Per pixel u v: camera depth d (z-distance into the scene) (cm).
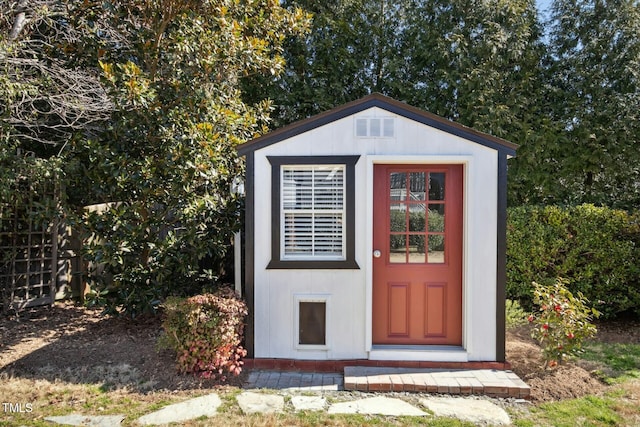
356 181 435
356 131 434
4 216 536
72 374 402
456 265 441
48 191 563
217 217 540
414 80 876
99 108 530
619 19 738
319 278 437
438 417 332
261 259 438
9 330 520
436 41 817
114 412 334
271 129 826
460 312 440
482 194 427
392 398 367
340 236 445
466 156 426
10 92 425
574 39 795
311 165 439
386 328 444
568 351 417
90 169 518
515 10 766
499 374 404
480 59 789
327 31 865
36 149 611
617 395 377
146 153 531
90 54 550
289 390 380
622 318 650
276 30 663
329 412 339
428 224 442
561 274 621
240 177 566
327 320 435
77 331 523
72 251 665
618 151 729
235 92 647
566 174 762
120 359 438
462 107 796
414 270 442
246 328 436
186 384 386
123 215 500
